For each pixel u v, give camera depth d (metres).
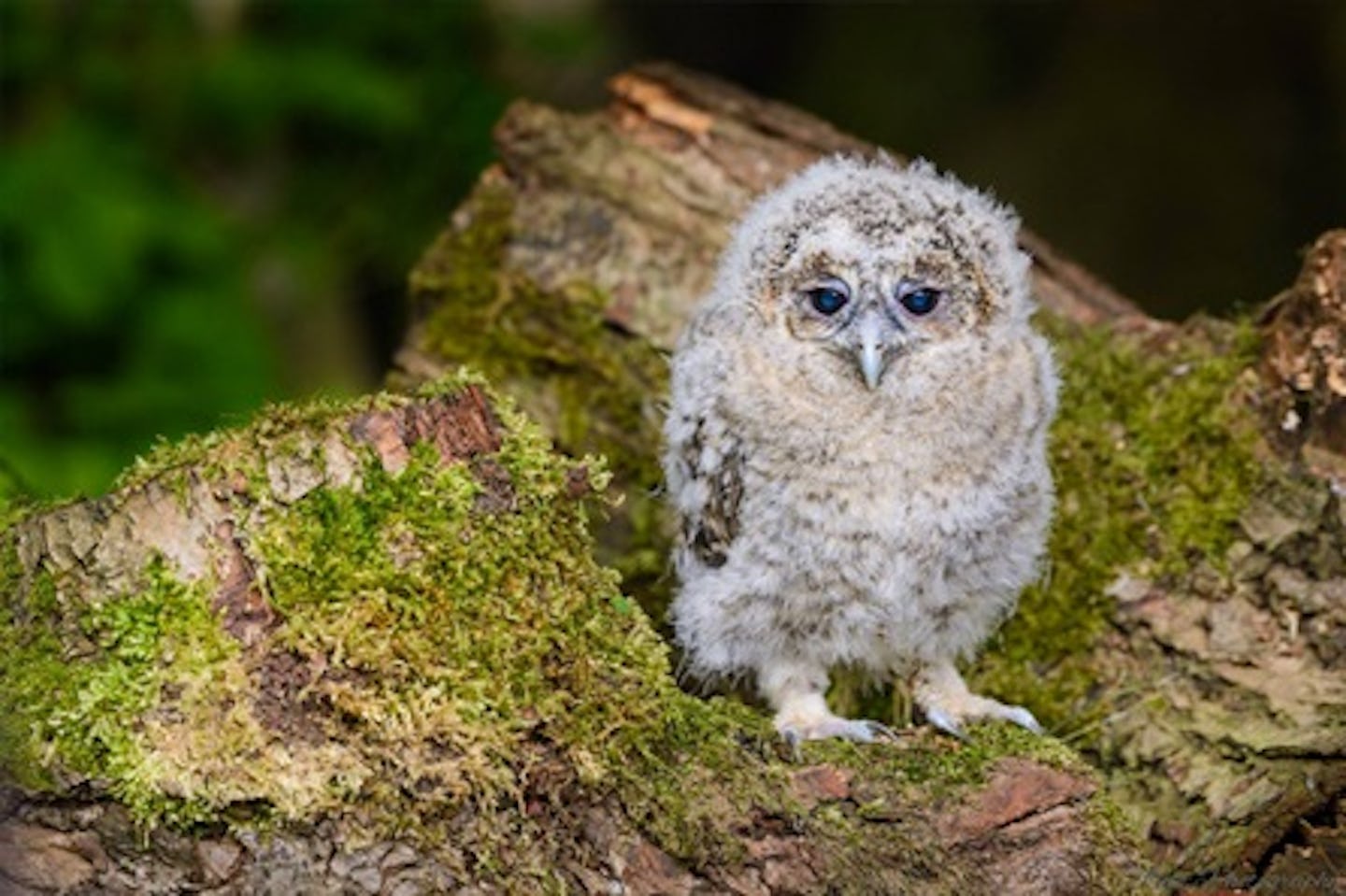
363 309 17.67
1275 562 9.56
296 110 16.12
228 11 16.23
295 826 7.12
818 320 8.83
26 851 7.15
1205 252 19.31
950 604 8.96
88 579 7.27
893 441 8.72
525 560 7.52
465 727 7.22
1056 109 19.86
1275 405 9.94
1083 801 7.85
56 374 14.66
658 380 11.29
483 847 7.22
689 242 11.52
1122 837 7.84
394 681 7.23
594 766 7.38
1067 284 11.30
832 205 9.00
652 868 7.45
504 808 7.31
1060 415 10.41
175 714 7.12
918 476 8.72
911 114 19.94
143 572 7.25
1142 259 19.39
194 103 15.85
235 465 7.30
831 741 8.10
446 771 7.20
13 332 14.49
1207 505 9.86
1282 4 19.58
